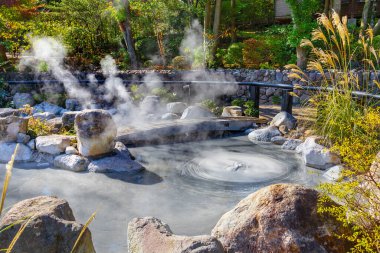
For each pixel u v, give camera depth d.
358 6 16.05
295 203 2.50
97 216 3.78
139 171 5.18
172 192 4.41
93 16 16.50
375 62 11.15
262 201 2.63
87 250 2.20
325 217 2.45
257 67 13.90
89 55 15.92
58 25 15.48
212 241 2.29
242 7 17.52
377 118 3.33
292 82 11.75
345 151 2.67
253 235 2.52
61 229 2.20
